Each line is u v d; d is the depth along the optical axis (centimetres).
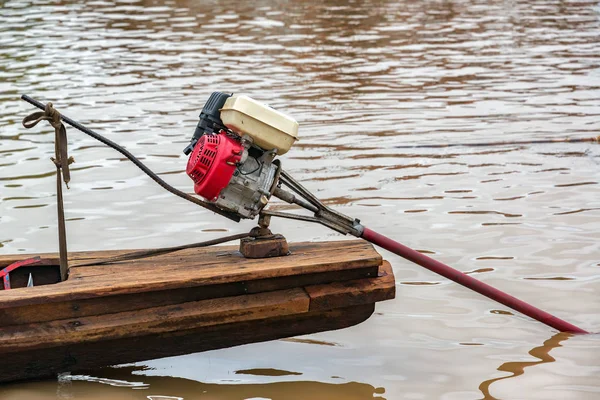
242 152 946
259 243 991
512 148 1953
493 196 1600
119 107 2392
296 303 954
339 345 1062
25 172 1769
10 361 894
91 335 891
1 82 2775
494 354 1026
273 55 3291
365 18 4419
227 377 980
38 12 4603
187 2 5016
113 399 921
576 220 1459
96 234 1414
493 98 2514
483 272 1248
